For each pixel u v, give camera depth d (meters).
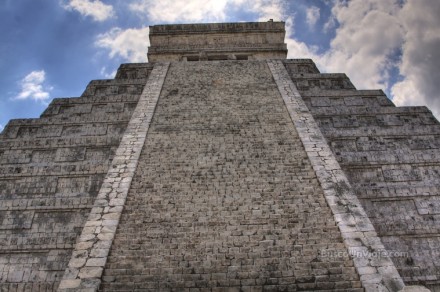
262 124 14.93
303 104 16.38
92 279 8.69
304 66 21.00
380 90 17.91
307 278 8.58
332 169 12.25
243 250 9.38
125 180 11.96
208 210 10.69
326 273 8.74
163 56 24.61
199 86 18.39
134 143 13.88
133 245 9.66
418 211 12.51
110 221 10.38
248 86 18.28
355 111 16.50
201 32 25.56
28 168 13.85
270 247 9.43
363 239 9.58
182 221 10.33
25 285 10.81
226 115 15.61
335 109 16.75
